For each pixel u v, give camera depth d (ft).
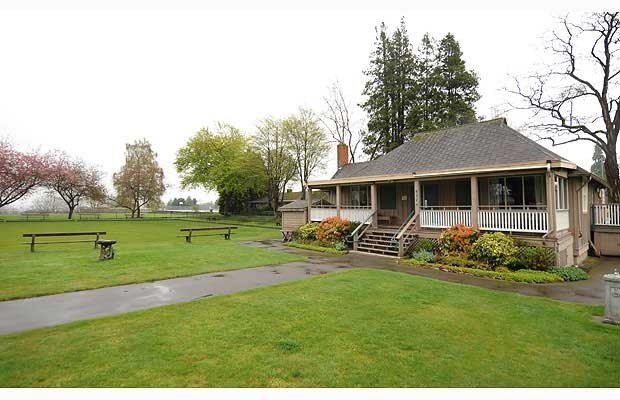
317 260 43.34
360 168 72.49
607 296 19.57
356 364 13.39
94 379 11.93
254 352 14.30
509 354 14.79
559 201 41.47
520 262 34.94
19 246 55.26
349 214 59.67
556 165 35.42
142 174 183.83
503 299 23.98
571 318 19.94
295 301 22.59
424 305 22.06
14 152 138.82
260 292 25.20
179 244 60.29
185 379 11.99
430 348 15.20
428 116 106.52
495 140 48.98
